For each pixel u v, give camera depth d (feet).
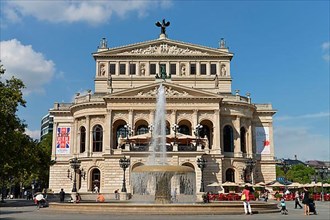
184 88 272.10
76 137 291.58
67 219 95.09
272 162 298.97
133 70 315.37
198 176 248.32
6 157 191.72
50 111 302.45
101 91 311.88
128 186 249.96
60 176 295.07
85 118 287.28
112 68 315.99
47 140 394.32
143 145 263.90
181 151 249.96
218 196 216.54
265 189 261.03
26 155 208.95
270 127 304.50
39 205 161.27
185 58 317.22
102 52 315.58
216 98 272.31
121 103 271.28
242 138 290.35
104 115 280.10
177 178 126.21
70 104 309.42
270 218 101.96
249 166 252.01
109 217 99.96
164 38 319.06
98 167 272.92
